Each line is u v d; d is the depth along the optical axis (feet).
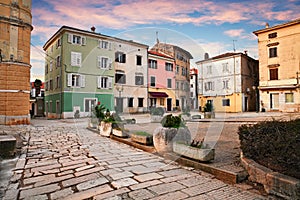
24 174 10.03
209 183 8.69
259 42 72.13
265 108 69.56
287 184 7.10
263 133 10.01
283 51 66.39
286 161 8.11
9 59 36.27
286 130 9.68
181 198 7.34
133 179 9.16
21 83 37.45
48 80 70.23
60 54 59.21
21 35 37.86
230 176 8.82
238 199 7.28
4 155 13.28
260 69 71.82
